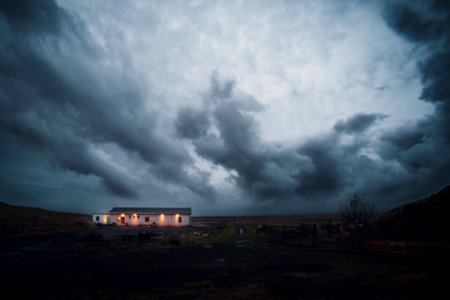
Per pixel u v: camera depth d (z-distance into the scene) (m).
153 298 10.00
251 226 45.69
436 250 15.03
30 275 14.24
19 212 53.00
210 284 11.73
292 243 26.16
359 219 27.66
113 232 43.34
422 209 19.56
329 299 9.40
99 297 10.30
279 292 10.28
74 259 19.12
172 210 61.56
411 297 9.27
